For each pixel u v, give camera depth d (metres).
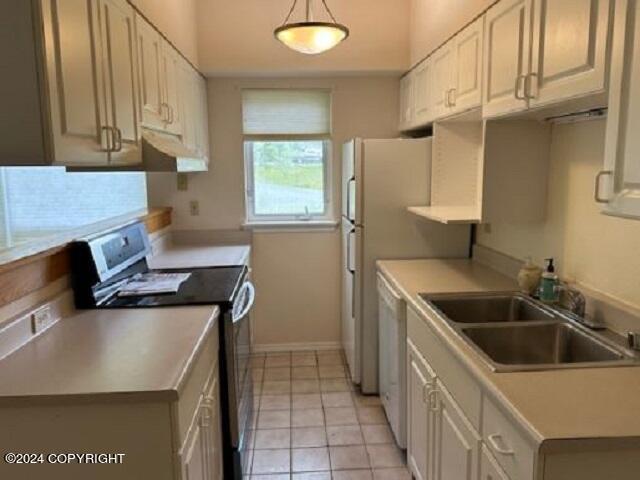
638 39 1.15
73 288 2.11
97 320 1.97
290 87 3.93
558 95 1.54
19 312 1.71
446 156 3.18
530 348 1.91
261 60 3.64
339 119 3.98
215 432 2.05
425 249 3.32
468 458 1.59
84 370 1.49
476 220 2.47
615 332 1.78
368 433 2.89
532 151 2.24
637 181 1.16
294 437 2.85
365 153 3.23
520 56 1.78
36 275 1.82
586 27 1.39
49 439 1.37
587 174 2.00
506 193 2.27
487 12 2.11
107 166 1.95
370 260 3.32
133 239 2.72
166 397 1.37
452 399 1.75
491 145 2.22
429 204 3.26
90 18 1.60
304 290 4.14
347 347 3.78
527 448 1.18
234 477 2.26
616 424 1.16
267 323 4.15
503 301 2.34
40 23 1.31
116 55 1.84
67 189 2.60
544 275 2.13
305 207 4.14
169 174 3.96
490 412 1.41
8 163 1.35
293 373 3.74
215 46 3.61
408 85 3.71
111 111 1.78
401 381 2.58
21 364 1.54
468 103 2.39
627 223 1.78
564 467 1.13
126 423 1.39
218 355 2.18
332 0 3.62
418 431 2.24
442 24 2.85
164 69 2.60
